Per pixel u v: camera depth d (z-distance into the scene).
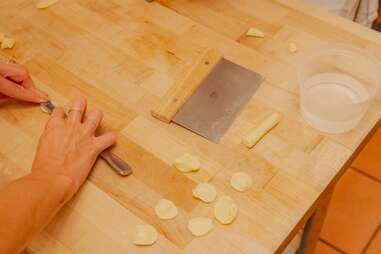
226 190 0.67
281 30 0.90
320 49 0.83
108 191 0.68
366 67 0.81
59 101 0.79
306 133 0.74
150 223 0.64
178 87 0.79
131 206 0.66
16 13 0.94
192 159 0.70
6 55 0.87
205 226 0.63
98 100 0.79
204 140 0.73
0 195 0.58
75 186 0.66
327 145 0.72
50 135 0.69
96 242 0.63
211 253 0.61
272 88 0.80
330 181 0.69
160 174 0.69
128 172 0.69
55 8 0.95
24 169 0.71
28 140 0.74
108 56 0.86
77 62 0.85
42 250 0.62
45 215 0.60
